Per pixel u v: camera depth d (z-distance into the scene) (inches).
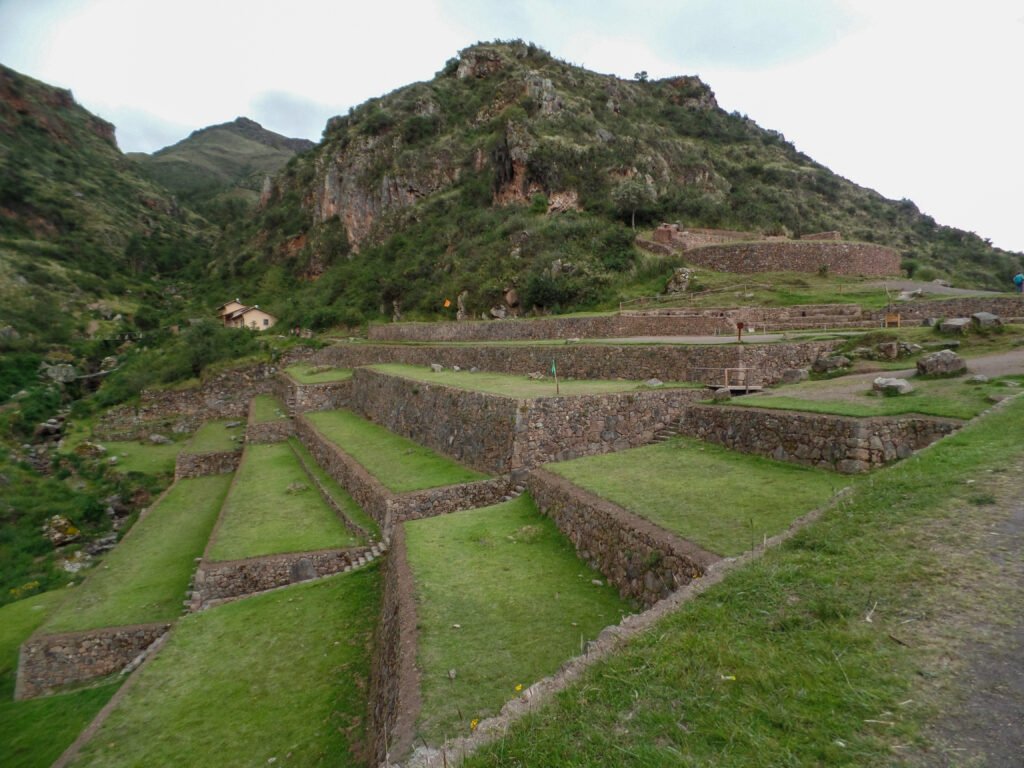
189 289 3250.5
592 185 2299.5
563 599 380.5
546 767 156.4
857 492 312.8
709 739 155.0
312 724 360.2
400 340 1785.2
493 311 1844.2
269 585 580.4
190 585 636.1
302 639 465.1
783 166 3223.4
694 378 754.2
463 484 629.6
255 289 3058.6
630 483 489.4
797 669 177.6
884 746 142.3
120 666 542.9
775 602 219.9
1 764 422.9
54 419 1611.7
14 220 3095.5
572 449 645.3
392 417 1023.0
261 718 374.9
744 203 2544.3
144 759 349.7
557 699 189.0
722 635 204.1
